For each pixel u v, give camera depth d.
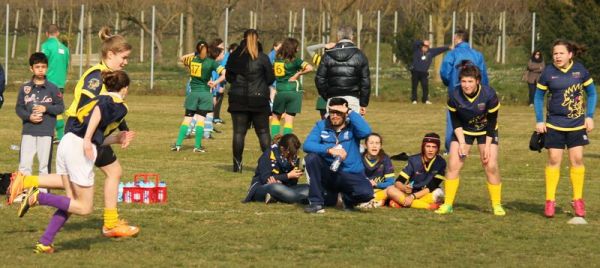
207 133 49.84
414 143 48.19
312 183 26.67
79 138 21.09
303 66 40.59
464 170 37.34
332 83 35.09
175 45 112.94
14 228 23.58
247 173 35.91
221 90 57.78
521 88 83.31
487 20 109.38
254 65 35.19
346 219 25.70
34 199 20.77
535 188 32.69
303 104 76.94
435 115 66.81
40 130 28.33
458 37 39.72
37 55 28.33
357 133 26.62
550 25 86.25
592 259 21.03
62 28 110.19
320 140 26.66
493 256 21.22
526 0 103.81
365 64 35.03
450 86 39.59
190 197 29.45
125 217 25.48
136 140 48.12
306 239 22.78
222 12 107.12
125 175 34.78
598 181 34.50
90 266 19.59
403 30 98.88
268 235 23.20
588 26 84.06
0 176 28.58
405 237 23.27
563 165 39.22
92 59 105.00
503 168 38.34
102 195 29.42
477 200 29.77
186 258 20.48
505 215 26.94
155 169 36.72
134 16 110.56
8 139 47.09
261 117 35.56
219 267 19.66
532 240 23.19
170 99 80.56
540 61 75.75
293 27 102.06
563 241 23.09
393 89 86.81
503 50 96.06
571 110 26.33
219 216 25.88
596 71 84.06
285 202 28.33
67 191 21.56
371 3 115.94
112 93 21.23
